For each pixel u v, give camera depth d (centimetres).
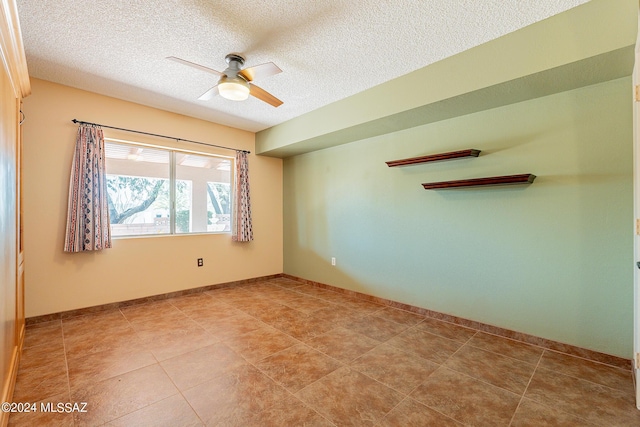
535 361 219
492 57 222
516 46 211
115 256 336
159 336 261
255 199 473
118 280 338
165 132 371
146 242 360
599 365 213
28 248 281
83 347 238
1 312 149
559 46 194
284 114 386
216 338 258
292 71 270
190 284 399
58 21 200
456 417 158
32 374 197
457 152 272
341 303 363
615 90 212
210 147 417
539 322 245
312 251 455
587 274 224
